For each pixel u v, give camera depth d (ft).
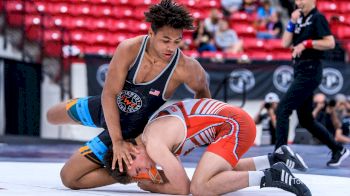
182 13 11.74
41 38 37.88
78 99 15.15
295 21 20.77
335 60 36.86
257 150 27.04
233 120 12.54
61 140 35.40
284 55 43.52
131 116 13.10
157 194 12.73
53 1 45.55
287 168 11.82
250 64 34.47
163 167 12.20
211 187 11.90
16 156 25.04
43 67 37.76
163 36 11.76
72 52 37.96
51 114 15.87
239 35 45.55
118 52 12.45
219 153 12.14
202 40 41.86
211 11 44.11
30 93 38.17
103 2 46.14
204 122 12.63
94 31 43.86
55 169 18.65
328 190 13.76
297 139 31.65
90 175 13.48
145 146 12.47
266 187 12.81
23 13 37.76
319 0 49.34
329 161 20.74
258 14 47.16
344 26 46.68
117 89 12.59
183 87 34.19
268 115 32.09
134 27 44.80
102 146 13.23
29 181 15.15
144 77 12.55
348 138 30.89
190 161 23.03
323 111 31.09
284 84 34.24
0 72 36.68
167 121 12.57
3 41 36.76
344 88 34.22
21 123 38.09
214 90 34.35
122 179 12.70
